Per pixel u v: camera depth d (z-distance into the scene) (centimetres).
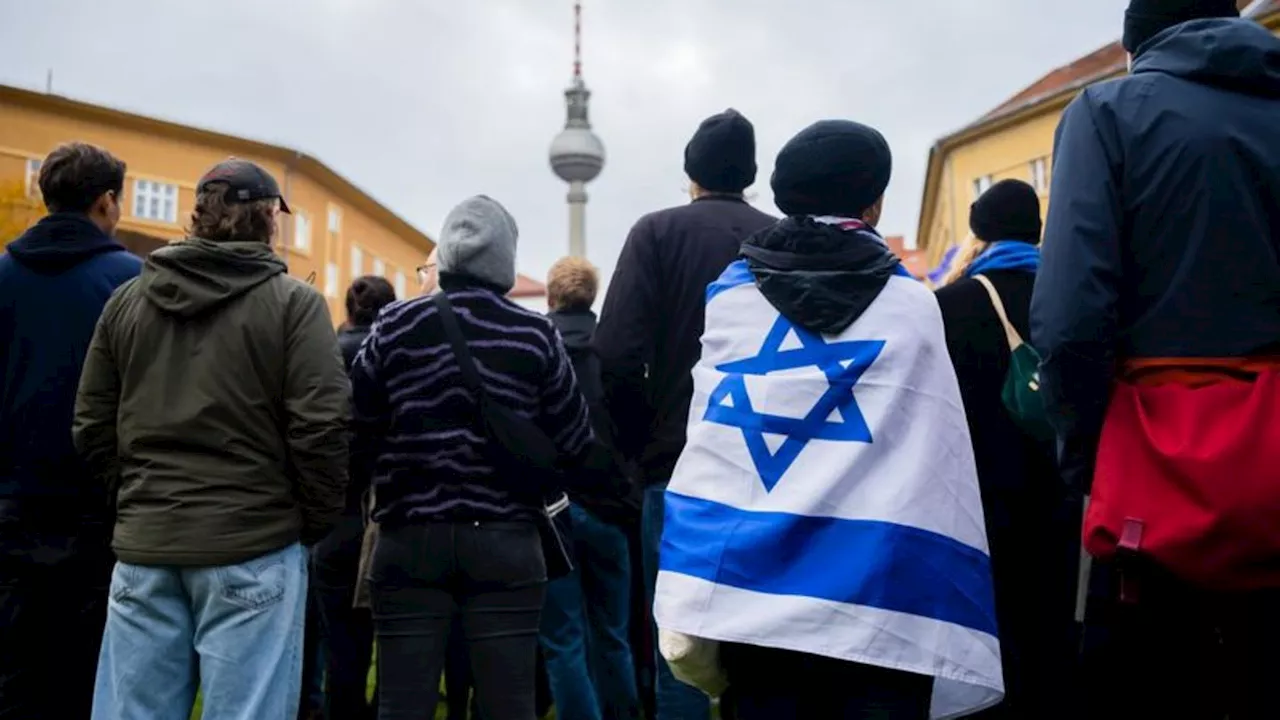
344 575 509
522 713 358
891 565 257
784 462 269
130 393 339
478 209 378
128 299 346
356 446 372
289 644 342
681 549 273
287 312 343
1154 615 268
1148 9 292
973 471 273
